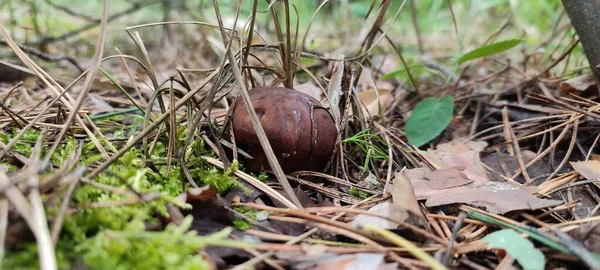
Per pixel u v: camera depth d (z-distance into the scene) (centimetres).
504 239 35
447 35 103
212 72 44
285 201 39
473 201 39
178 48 83
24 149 41
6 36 43
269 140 41
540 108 52
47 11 81
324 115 43
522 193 40
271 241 36
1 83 60
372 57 76
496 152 49
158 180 39
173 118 41
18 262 32
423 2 119
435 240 36
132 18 98
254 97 42
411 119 51
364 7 115
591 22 47
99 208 34
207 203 37
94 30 92
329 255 35
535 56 64
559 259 35
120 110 53
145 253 33
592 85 53
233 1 104
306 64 71
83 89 38
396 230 37
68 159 38
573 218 39
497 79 63
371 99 55
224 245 34
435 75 68
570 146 47
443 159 46
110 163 37
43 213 32
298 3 119
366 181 44
